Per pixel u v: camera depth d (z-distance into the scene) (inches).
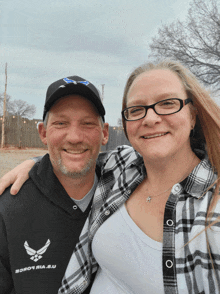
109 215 18.9
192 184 16.0
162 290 15.0
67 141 20.9
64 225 21.2
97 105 21.5
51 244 20.8
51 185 21.6
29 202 21.7
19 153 240.5
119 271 16.9
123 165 22.2
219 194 14.9
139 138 16.6
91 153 21.8
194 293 14.3
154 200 17.5
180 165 16.9
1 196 22.6
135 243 16.5
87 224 21.2
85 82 22.7
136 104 16.7
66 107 20.9
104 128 24.6
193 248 14.6
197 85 17.1
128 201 19.0
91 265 20.4
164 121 15.8
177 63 17.4
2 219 21.3
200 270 14.4
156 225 16.5
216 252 13.9
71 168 21.1
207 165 16.8
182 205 15.9
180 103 16.0
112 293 17.4
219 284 13.7
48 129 21.7
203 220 14.6
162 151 15.8
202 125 17.5
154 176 17.5
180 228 15.3
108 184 21.8
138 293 16.3
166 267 14.9
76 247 20.6
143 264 15.8
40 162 23.5
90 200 22.9
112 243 17.3
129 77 18.0
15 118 291.4
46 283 20.2
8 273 21.5
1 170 149.8
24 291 20.3
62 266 20.5
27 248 20.7
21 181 22.6
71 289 19.7
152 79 16.3
